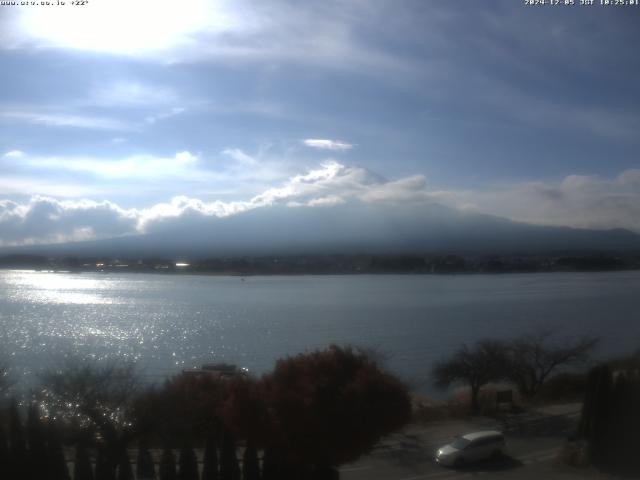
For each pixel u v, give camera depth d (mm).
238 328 75625
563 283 156625
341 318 86000
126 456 17766
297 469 17438
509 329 72500
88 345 59531
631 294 121812
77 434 19875
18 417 17109
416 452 23469
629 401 21594
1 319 85438
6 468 16734
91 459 19297
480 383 35031
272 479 17297
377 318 85875
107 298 123812
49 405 21375
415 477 20859
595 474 21172
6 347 56219
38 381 32031
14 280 192625
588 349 49219
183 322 82812
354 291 137625
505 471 21531
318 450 17172
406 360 50469
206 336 68125
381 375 17938
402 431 25906
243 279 176375
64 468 17172
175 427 19938
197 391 20484
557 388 36375
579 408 31125
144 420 19891
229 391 18359
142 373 37125
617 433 21547
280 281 177750
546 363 39688
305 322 81938
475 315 88750
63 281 187875
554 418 28984
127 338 66000
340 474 20969
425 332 70438
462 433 26016
